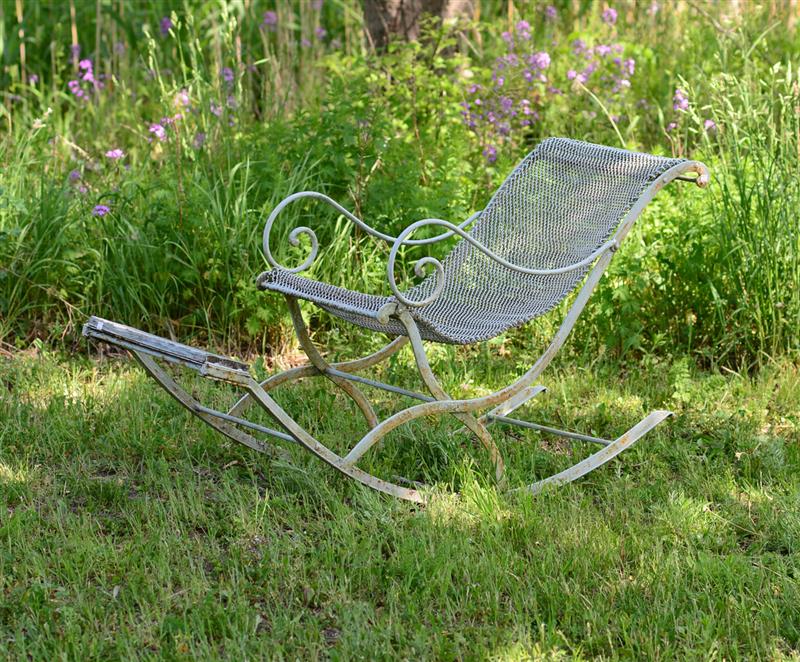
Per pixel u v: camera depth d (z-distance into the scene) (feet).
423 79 22.94
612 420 16.63
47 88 29.55
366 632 10.77
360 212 20.08
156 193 20.59
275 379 14.79
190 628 10.84
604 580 11.83
